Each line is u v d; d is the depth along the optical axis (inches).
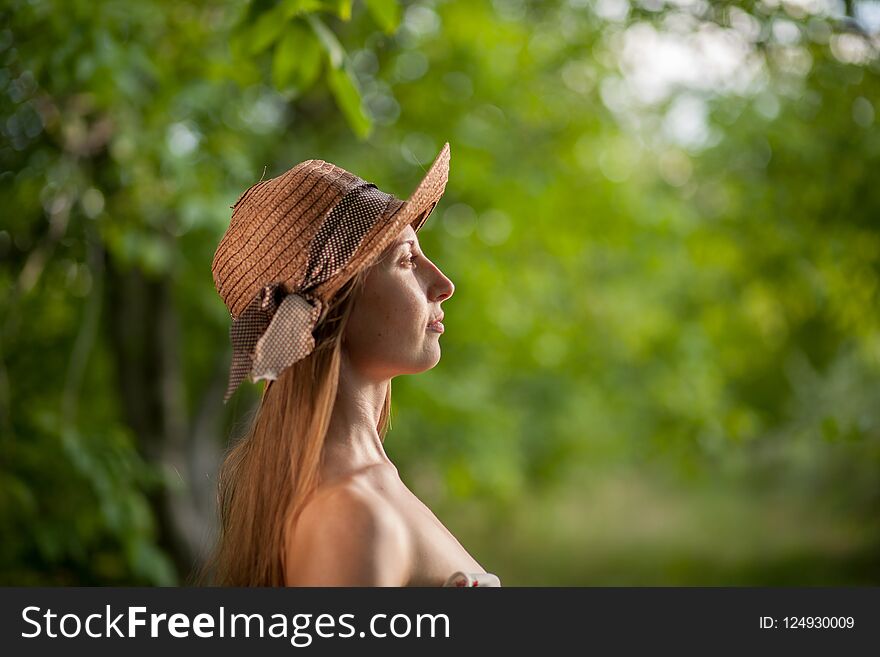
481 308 337.7
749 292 362.0
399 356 65.7
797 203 301.0
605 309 411.5
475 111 303.0
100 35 165.2
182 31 203.3
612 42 292.8
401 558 59.8
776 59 226.5
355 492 60.5
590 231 349.1
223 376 254.2
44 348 234.4
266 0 102.4
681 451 408.8
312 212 65.1
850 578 510.9
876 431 343.6
